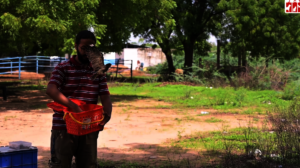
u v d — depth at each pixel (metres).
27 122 9.63
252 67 21.78
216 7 22.66
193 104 14.09
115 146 6.93
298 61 25.61
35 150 3.80
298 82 18.08
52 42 12.75
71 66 3.32
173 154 6.23
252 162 5.35
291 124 7.11
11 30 11.93
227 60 26.81
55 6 11.48
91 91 3.38
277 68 20.58
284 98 15.73
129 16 14.56
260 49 24.27
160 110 12.47
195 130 8.64
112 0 14.38
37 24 11.19
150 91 19.80
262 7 22.72
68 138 3.30
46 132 8.29
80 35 3.28
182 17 22.92
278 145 5.98
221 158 5.86
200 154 6.20
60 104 3.23
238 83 20.33
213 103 14.27
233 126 9.13
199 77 23.66
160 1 15.28
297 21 23.73
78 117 3.09
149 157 6.03
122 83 24.31
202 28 24.25
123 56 49.09
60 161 3.34
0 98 15.25
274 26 22.69
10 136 7.79
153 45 26.19
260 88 19.38
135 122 9.87
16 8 11.49
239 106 13.45
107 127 9.05
